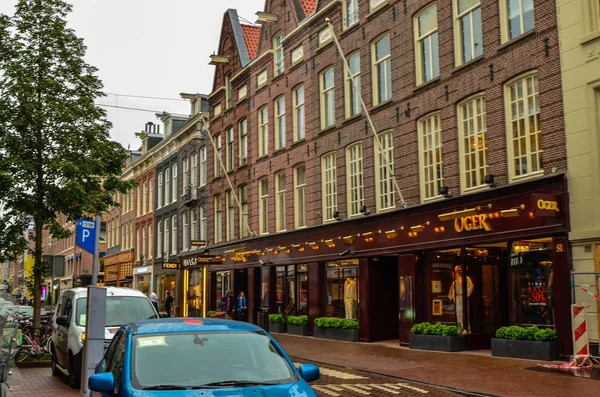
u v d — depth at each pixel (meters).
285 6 29.72
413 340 19.05
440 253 19.20
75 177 17.09
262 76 31.64
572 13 15.38
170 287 43.44
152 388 5.57
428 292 19.55
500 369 13.88
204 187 38.66
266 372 6.08
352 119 23.98
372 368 15.01
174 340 6.29
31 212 17.27
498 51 17.45
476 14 18.64
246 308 31.53
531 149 16.50
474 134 18.41
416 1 20.88
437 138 19.92
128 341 6.29
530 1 16.83
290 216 28.17
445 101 19.39
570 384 11.66
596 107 14.79
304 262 26.41
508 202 16.61
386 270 22.69
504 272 18.55
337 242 24.09
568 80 15.38
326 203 25.86
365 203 23.03
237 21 36.12
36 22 17.31
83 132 17.38
